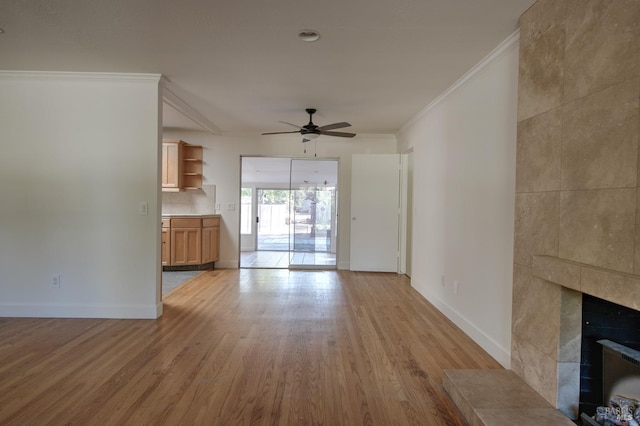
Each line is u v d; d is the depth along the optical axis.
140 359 2.71
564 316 1.93
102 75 3.53
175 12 2.37
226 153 6.44
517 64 2.54
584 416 1.82
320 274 6.04
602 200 1.66
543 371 2.05
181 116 5.09
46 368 2.55
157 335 3.19
